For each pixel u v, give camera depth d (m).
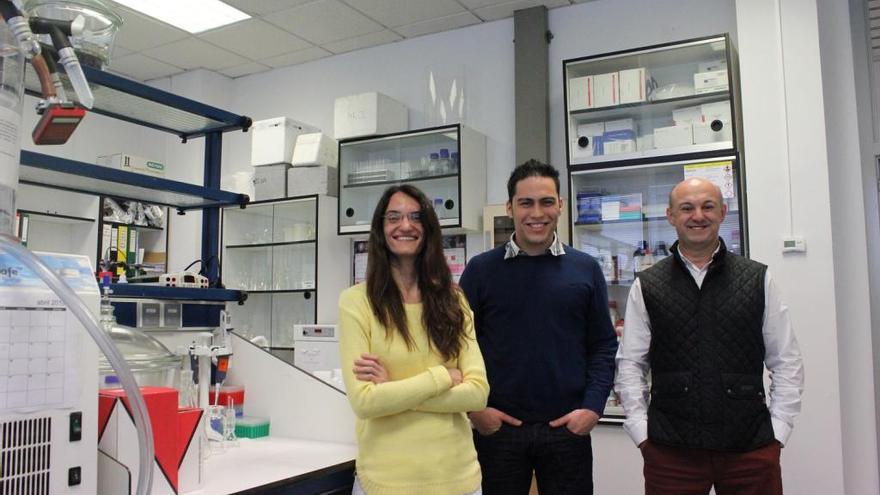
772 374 2.05
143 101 2.20
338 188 4.64
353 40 4.89
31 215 4.40
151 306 2.15
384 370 1.61
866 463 3.28
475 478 1.66
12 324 1.13
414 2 4.27
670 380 2.00
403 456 1.58
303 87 5.32
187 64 5.34
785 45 3.35
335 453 1.99
